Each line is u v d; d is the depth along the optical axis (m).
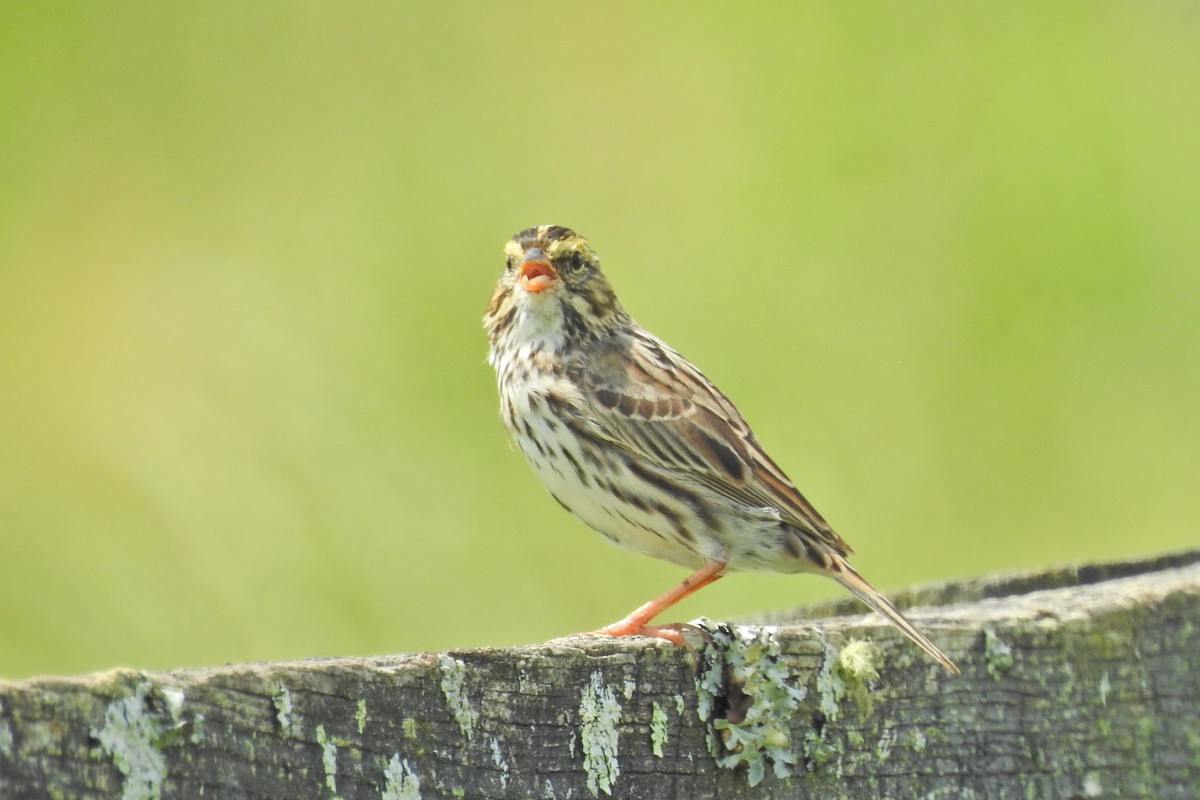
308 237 15.44
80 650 13.38
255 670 5.43
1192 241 16.78
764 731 6.95
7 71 15.70
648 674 6.74
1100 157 16.94
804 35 17.17
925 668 7.50
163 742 5.11
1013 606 8.05
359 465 14.23
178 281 15.12
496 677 6.19
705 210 16.08
